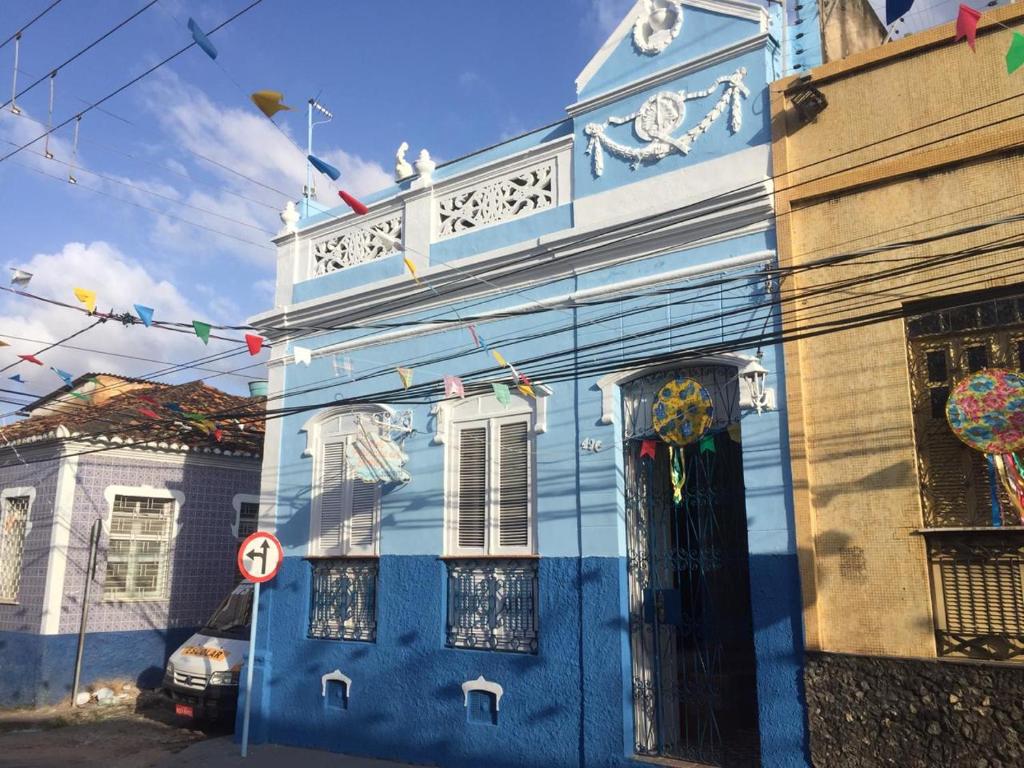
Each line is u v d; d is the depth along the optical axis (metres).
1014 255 7.08
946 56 7.72
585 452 9.27
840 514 7.57
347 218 12.37
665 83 9.45
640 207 9.35
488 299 10.52
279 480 12.30
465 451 10.41
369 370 11.61
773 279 8.28
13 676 15.26
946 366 7.34
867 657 7.18
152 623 16.19
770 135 8.59
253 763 10.44
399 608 10.49
